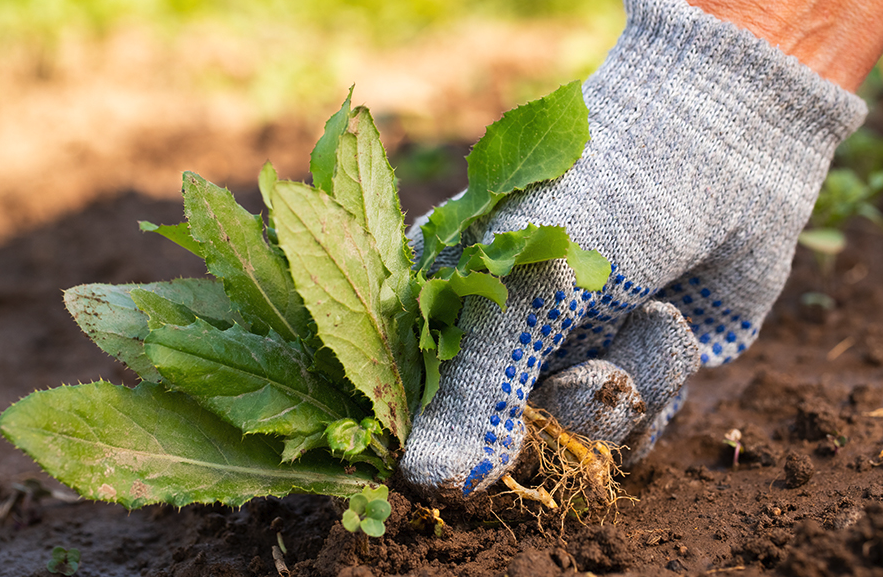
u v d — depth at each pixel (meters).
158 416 0.55
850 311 0.81
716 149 0.58
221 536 0.61
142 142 1.28
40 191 1.13
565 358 0.60
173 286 0.59
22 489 0.66
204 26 1.64
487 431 0.56
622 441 0.60
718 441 0.65
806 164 0.59
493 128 0.58
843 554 0.53
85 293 0.58
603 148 0.57
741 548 0.56
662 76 0.58
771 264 0.59
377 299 0.55
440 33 1.92
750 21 0.58
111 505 0.67
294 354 0.56
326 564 0.56
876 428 0.64
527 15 2.07
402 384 0.57
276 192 0.53
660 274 0.58
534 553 0.55
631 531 0.58
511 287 0.56
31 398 0.54
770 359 0.75
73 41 1.49
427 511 0.56
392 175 0.57
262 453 0.56
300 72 1.54
